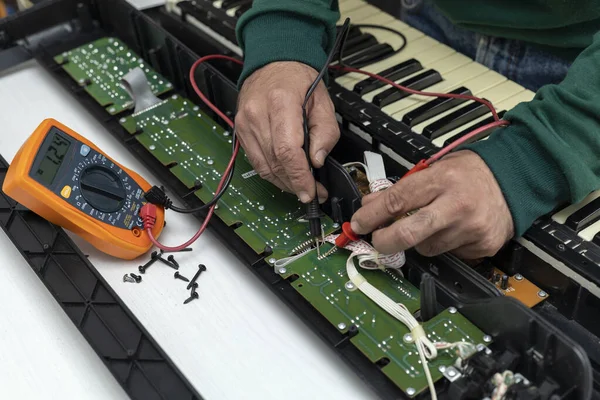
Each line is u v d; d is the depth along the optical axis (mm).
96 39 2393
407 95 2008
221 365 1504
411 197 1484
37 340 1588
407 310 1467
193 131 1979
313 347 1536
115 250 1672
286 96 1652
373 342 1447
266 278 1616
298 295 1581
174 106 2064
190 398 1404
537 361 1349
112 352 1493
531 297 1587
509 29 2109
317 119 1706
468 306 1459
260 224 1720
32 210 1620
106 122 2057
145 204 1740
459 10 2191
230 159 1841
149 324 1584
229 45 2309
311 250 1645
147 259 1734
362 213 1543
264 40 1859
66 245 1694
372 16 2393
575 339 1524
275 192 1795
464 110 1900
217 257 1735
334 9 2119
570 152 1484
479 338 1439
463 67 2131
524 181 1520
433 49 2217
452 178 1462
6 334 1600
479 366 1343
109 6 2377
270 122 1646
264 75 1791
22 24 2334
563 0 1882
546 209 1550
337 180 1697
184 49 2107
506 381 1305
